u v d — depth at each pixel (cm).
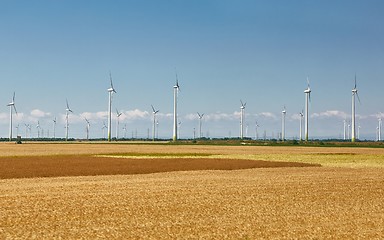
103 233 1906
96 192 3086
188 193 3083
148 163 5831
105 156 7450
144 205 2584
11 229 1959
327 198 2938
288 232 1959
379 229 2031
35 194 2958
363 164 6091
